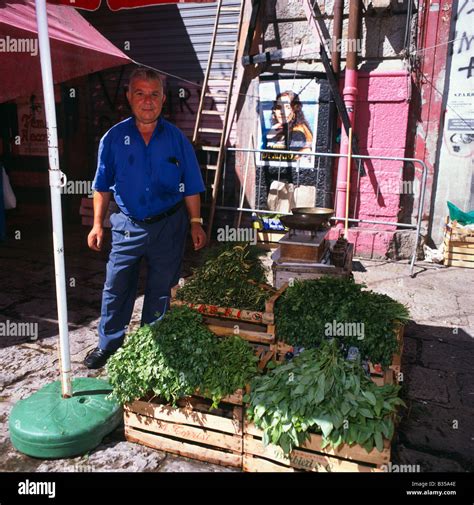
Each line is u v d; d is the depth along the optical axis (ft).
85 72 16.43
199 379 8.72
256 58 24.68
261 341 10.12
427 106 23.45
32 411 9.42
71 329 15.25
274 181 26.30
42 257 23.62
